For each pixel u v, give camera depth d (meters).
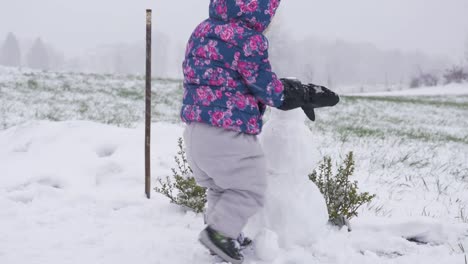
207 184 2.84
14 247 2.89
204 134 2.63
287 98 2.68
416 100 26.09
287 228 2.93
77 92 16.12
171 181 4.54
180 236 3.16
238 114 2.60
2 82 16.75
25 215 3.46
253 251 2.95
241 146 2.62
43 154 5.05
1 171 4.62
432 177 6.19
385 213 4.21
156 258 2.83
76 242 3.01
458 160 7.90
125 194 4.03
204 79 2.63
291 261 2.82
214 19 2.72
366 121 14.38
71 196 3.86
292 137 2.99
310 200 3.03
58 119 9.67
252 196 2.72
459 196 5.15
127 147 5.41
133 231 3.24
